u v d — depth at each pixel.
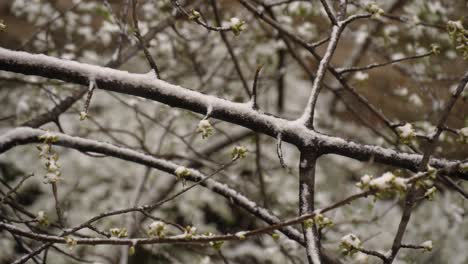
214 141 5.62
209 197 6.04
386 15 3.24
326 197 5.48
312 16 4.71
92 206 6.11
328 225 1.65
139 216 4.67
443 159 2.13
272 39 5.11
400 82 5.27
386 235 4.62
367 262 1.89
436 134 1.95
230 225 5.96
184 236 1.76
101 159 6.66
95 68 2.12
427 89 4.25
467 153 3.79
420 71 4.50
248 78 5.29
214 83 5.62
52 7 4.94
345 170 6.20
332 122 6.04
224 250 5.57
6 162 6.27
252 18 4.97
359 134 5.68
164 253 4.41
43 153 1.91
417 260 4.45
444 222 4.65
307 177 2.11
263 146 6.22
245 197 2.54
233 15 4.76
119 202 6.12
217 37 5.05
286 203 5.29
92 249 5.28
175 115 4.32
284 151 6.19
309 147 2.14
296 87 7.48
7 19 5.29
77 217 5.90
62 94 4.32
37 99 4.27
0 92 5.55
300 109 6.82
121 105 6.83
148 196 5.38
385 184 1.50
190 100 2.14
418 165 2.12
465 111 4.13
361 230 4.66
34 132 2.51
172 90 2.14
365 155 2.13
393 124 2.81
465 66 4.54
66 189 6.25
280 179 5.63
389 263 1.87
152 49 4.65
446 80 4.47
